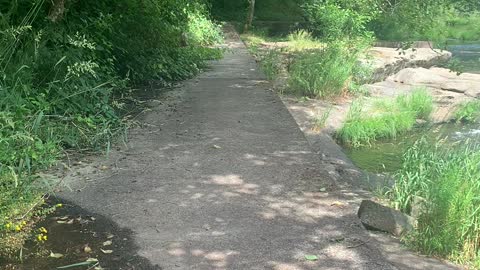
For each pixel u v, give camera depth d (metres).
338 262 3.75
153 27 10.78
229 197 4.88
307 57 11.84
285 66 13.14
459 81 13.23
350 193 5.27
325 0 14.21
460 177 4.64
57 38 7.56
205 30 17.22
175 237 4.10
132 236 4.11
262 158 6.00
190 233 4.17
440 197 4.31
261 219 4.43
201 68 12.59
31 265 3.68
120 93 9.23
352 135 9.08
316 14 15.48
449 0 10.60
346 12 13.05
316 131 8.49
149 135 6.88
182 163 5.79
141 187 5.09
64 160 5.77
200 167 5.67
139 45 10.36
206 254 3.84
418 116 10.83
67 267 3.64
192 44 14.22
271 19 29.91
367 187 5.94
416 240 4.21
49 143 5.34
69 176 5.32
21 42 7.02
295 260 3.77
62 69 6.99
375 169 7.87
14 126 5.04
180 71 11.23
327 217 4.50
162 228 4.25
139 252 3.86
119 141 6.55
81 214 4.49
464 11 10.97
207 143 6.54
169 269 3.63
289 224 4.34
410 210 4.97
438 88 13.29
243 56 15.20
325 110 9.82
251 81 11.01
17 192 4.05
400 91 12.58
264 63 13.18
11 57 6.47
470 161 5.19
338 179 6.04
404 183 5.32
